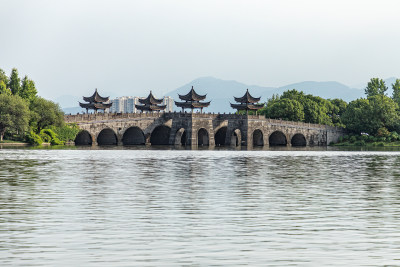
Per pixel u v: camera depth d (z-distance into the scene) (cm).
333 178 6550
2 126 16725
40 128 18300
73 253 2706
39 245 2866
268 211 3947
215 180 6147
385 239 3053
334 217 3722
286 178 6494
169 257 2645
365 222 3547
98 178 6284
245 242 2966
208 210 3969
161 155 12631
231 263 2548
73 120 18988
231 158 11450
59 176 6500
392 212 3934
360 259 2630
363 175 7038
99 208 4019
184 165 8856
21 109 16600
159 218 3641
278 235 3144
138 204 4222
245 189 5247
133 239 3020
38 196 4625
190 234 3155
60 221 3509
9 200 4384
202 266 2494
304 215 3794
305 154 14000
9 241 2950
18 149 14625
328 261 2592
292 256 2680
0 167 7906
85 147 17538
